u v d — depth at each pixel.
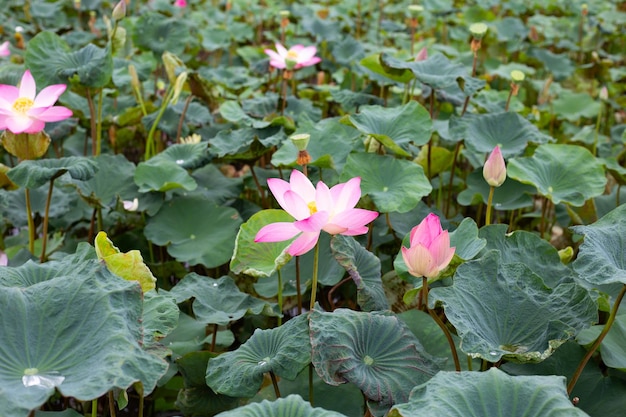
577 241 2.63
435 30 6.14
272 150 3.00
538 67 4.78
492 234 2.09
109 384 1.52
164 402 2.20
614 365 1.87
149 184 2.52
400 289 2.31
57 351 1.60
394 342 1.81
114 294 1.67
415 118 2.50
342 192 1.79
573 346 1.94
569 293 1.83
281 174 2.65
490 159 2.10
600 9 6.86
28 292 1.67
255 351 1.83
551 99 4.21
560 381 1.57
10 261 2.31
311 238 1.78
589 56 5.29
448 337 1.82
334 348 1.74
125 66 3.32
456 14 6.50
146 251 2.62
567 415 1.50
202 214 2.47
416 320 2.04
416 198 2.24
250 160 2.61
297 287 2.13
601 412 1.86
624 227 1.86
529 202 2.45
